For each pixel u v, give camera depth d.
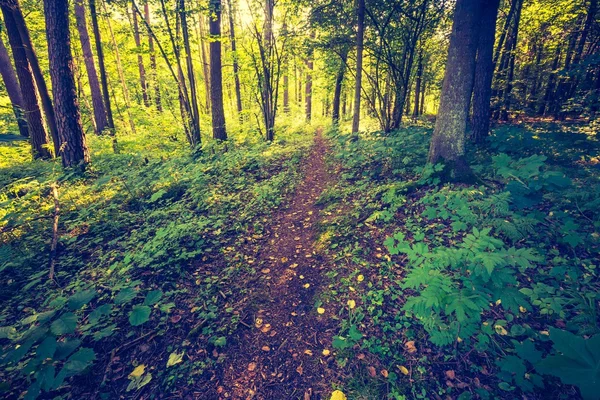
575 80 13.55
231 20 13.41
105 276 4.71
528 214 4.72
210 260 5.25
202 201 7.30
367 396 2.97
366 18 11.58
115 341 3.61
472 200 5.29
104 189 8.01
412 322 3.68
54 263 5.11
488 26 9.01
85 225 6.32
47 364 2.82
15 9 8.30
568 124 12.42
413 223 5.49
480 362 3.13
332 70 14.77
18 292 4.50
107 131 13.23
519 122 14.14
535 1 14.32
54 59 8.51
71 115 8.98
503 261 2.66
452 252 3.03
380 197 6.70
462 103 6.12
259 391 3.12
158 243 5.18
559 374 1.99
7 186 7.45
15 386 3.02
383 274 4.55
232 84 22.47
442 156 6.39
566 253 4.21
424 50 13.52
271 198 7.83
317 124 23.81
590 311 3.17
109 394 3.03
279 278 4.88
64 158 9.23
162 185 8.09
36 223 6.16
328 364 3.37
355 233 5.69
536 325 3.37
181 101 12.19
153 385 3.14
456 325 3.36
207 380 3.23
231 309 4.21
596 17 13.10
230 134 15.79
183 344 3.61
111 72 20.94
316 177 9.59
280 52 13.96
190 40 11.26
